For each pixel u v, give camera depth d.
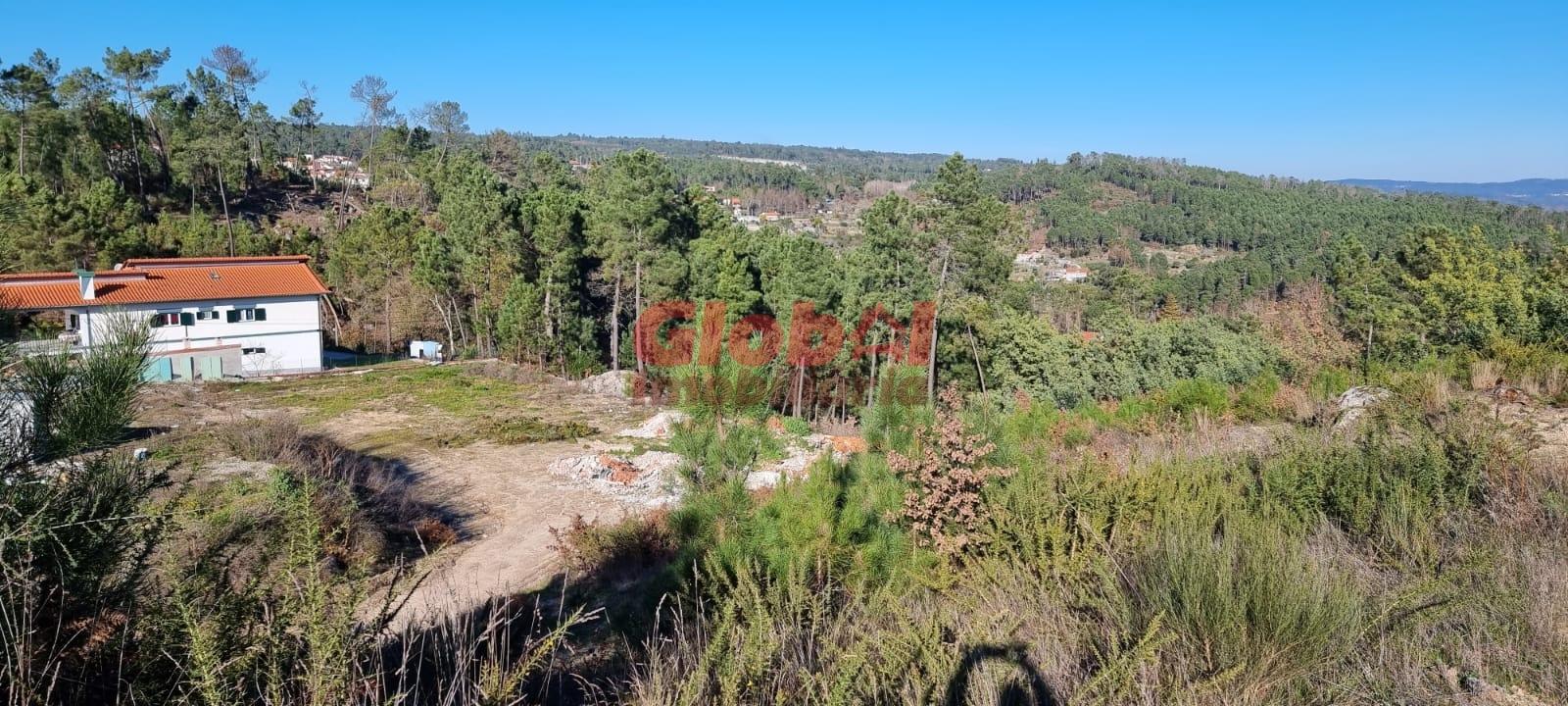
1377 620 3.45
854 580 5.26
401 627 4.26
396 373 36.44
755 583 4.54
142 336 3.46
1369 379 11.81
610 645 5.42
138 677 2.76
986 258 34.62
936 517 5.62
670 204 39.59
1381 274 40.50
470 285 44.31
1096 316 56.69
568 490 17.06
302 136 88.50
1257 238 101.94
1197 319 27.66
